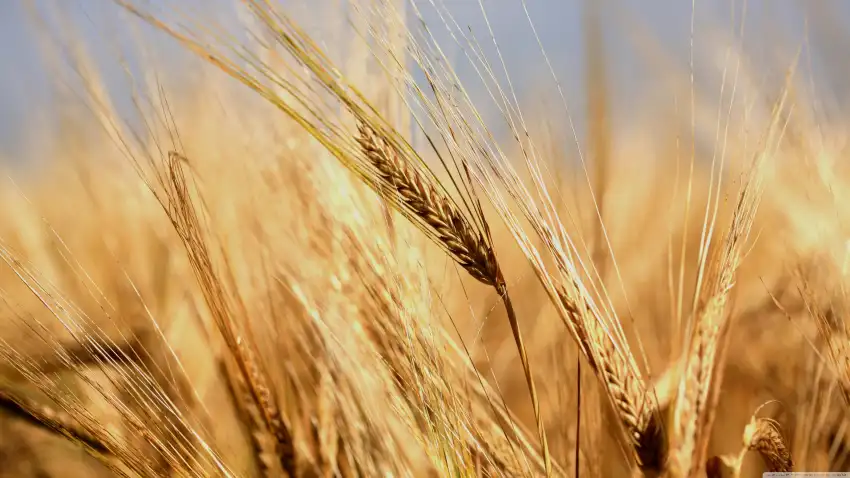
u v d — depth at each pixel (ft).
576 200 2.47
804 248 2.54
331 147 2.16
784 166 2.58
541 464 2.31
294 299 2.53
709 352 2.19
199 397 2.40
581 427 2.42
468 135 2.16
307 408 2.42
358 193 2.42
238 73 2.14
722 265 2.21
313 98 2.19
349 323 2.39
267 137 2.58
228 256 2.45
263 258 2.51
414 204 2.15
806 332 2.55
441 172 2.37
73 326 2.23
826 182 2.55
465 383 2.37
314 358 2.43
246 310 2.41
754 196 2.24
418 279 2.36
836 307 2.40
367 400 2.38
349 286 2.40
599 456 2.40
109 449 2.23
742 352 2.60
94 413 2.31
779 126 2.52
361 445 2.37
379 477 2.35
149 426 2.25
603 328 2.17
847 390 2.31
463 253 2.16
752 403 2.55
